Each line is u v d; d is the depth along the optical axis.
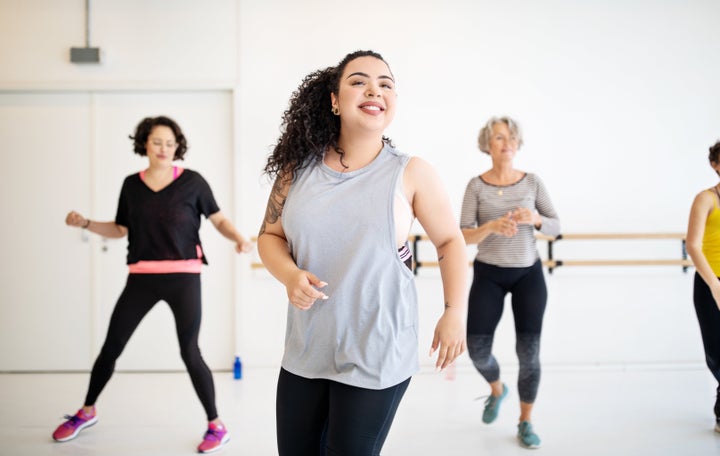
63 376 3.53
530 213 2.24
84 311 3.68
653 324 3.67
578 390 3.08
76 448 2.23
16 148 3.67
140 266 2.28
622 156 3.71
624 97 3.72
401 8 3.68
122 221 2.42
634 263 3.59
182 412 2.73
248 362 3.64
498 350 3.67
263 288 3.65
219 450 2.21
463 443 2.28
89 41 3.62
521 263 2.34
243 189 3.66
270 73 3.66
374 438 1.15
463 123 3.70
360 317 1.16
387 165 1.21
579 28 3.71
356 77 1.18
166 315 3.67
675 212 3.72
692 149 3.73
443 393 3.06
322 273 1.19
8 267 3.66
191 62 3.65
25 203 3.67
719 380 2.32
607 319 3.67
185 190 2.33
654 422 2.53
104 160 3.69
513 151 2.44
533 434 2.25
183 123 3.71
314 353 1.21
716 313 2.29
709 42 3.71
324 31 3.66
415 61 3.69
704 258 2.25
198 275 2.34
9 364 3.66
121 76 3.64
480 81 3.70
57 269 3.68
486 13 3.70
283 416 1.25
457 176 3.70
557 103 3.71
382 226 1.15
